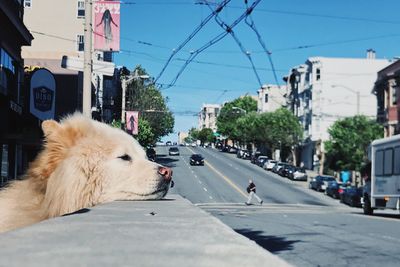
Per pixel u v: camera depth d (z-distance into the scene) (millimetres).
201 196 44375
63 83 43000
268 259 1533
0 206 3105
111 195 3297
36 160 3238
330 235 16188
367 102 73562
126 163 3383
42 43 55562
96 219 2506
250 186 39312
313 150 75625
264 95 105750
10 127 23281
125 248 1667
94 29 21875
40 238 1817
